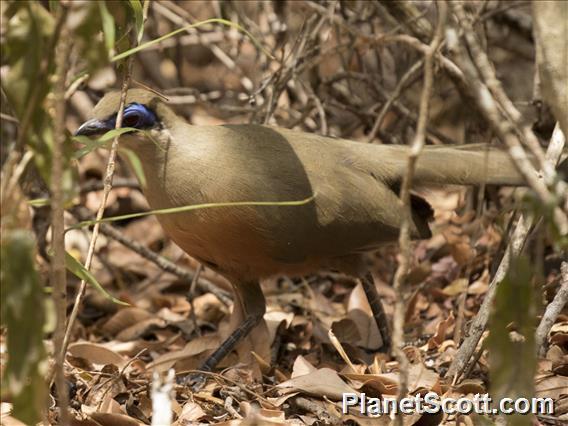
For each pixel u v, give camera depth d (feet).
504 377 19.30
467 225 41.42
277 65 47.14
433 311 38.68
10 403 27.20
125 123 31.48
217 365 34.35
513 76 49.19
